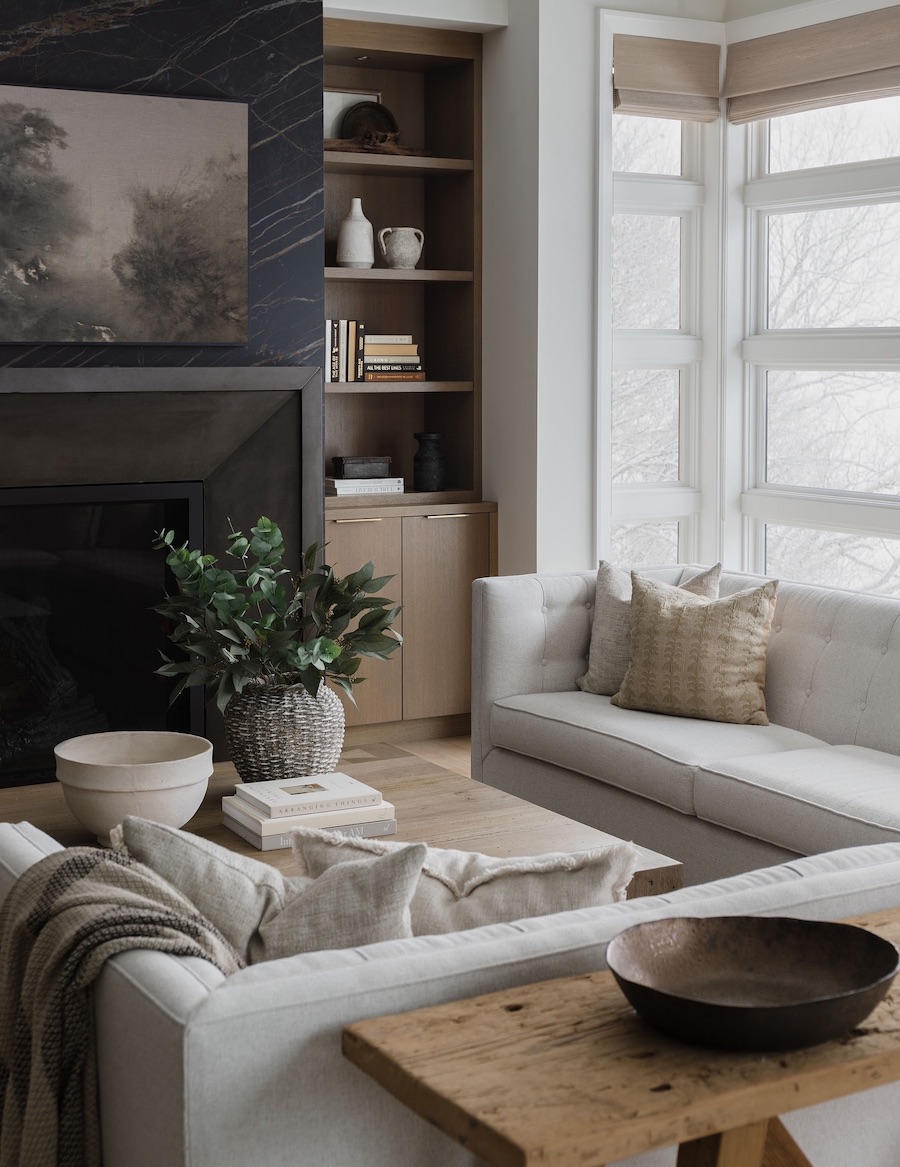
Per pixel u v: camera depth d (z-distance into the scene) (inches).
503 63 211.0
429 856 72.5
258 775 122.4
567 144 207.2
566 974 59.4
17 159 165.2
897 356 196.1
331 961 56.6
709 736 146.1
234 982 54.0
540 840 109.6
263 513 183.9
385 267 224.8
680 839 140.4
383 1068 51.3
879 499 202.5
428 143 229.0
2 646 175.3
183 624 125.3
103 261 171.2
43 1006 58.0
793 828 125.3
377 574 208.2
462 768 200.1
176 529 180.7
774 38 208.1
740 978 57.9
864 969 55.9
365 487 212.7
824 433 211.3
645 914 62.4
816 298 211.0
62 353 171.2
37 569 175.2
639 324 222.4
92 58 169.5
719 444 222.7
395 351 217.8
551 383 209.8
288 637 120.8
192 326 177.3
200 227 176.2
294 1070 52.7
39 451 169.8
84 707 180.2
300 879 71.7
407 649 212.2
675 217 223.5
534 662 169.8
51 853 71.1
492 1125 46.3
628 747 146.0
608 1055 51.5
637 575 161.8
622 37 208.5
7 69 165.3
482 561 217.9
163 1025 51.9
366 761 135.0
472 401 221.5
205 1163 51.2
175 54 174.2
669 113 212.8
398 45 208.8
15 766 177.8
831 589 155.9
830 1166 63.6
